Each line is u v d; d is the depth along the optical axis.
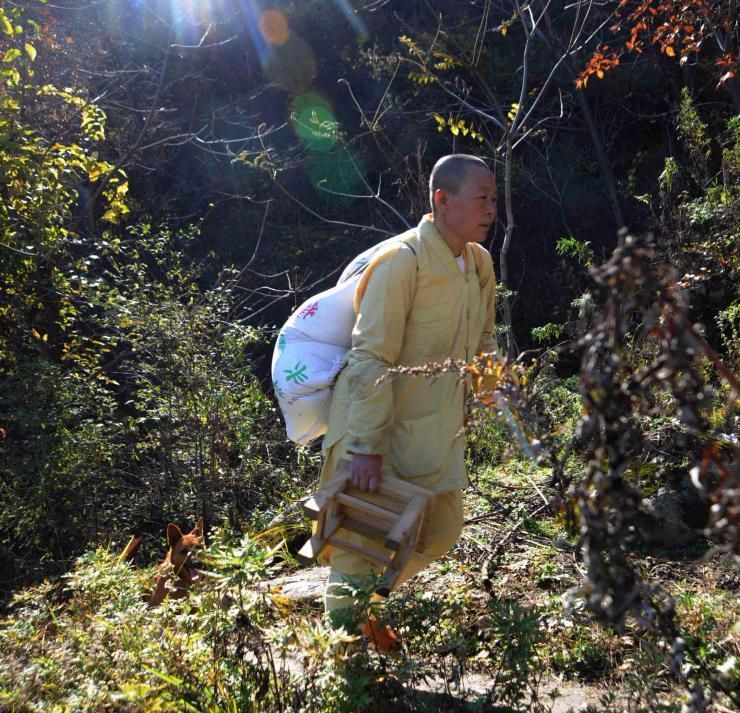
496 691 2.91
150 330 7.80
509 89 15.00
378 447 3.11
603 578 1.76
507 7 14.73
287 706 2.79
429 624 3.10
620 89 14.43
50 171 9.00
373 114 15.68
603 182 14.59
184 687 2.83
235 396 7.51
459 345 3.32
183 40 16.23
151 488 7.33
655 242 6.98
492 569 4.45
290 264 15.05
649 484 4.60
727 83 6.98
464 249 3.39
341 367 3.37
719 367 1.79
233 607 2.91
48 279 9.17
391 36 16.59
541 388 5.35
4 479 7.61
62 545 7.51
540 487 5.40
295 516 5.98
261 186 16.05
